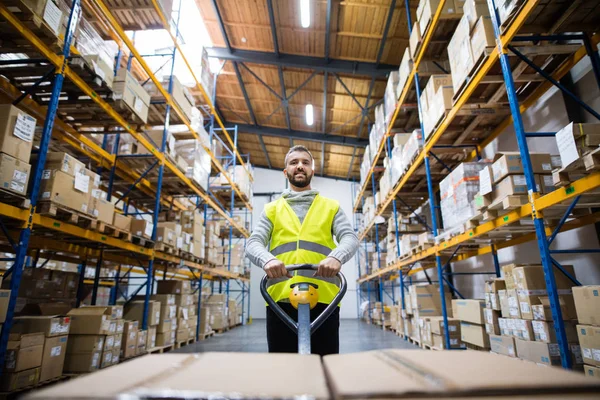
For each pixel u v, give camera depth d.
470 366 0.60
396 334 8.96
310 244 1.86
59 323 3.52
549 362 3.06
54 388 0.48
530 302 3.36
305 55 9.67
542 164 3.11
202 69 8.45
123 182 6.44
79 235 3.91
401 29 8.18
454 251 6.09
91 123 4.97
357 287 16.77
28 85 4.07
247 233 12.98
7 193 2.84
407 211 10.02
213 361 0.67
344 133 13.45
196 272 9.28
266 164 18.22
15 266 2.89
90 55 4.01
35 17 3.06
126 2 5.54
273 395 0.46
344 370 0.60
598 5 3.24
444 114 4.71
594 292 2.59
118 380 0.53
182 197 8.52
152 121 7.16
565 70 3.92
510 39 3.21
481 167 4.37
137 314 5.54
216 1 8.49
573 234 4.34
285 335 1.80
